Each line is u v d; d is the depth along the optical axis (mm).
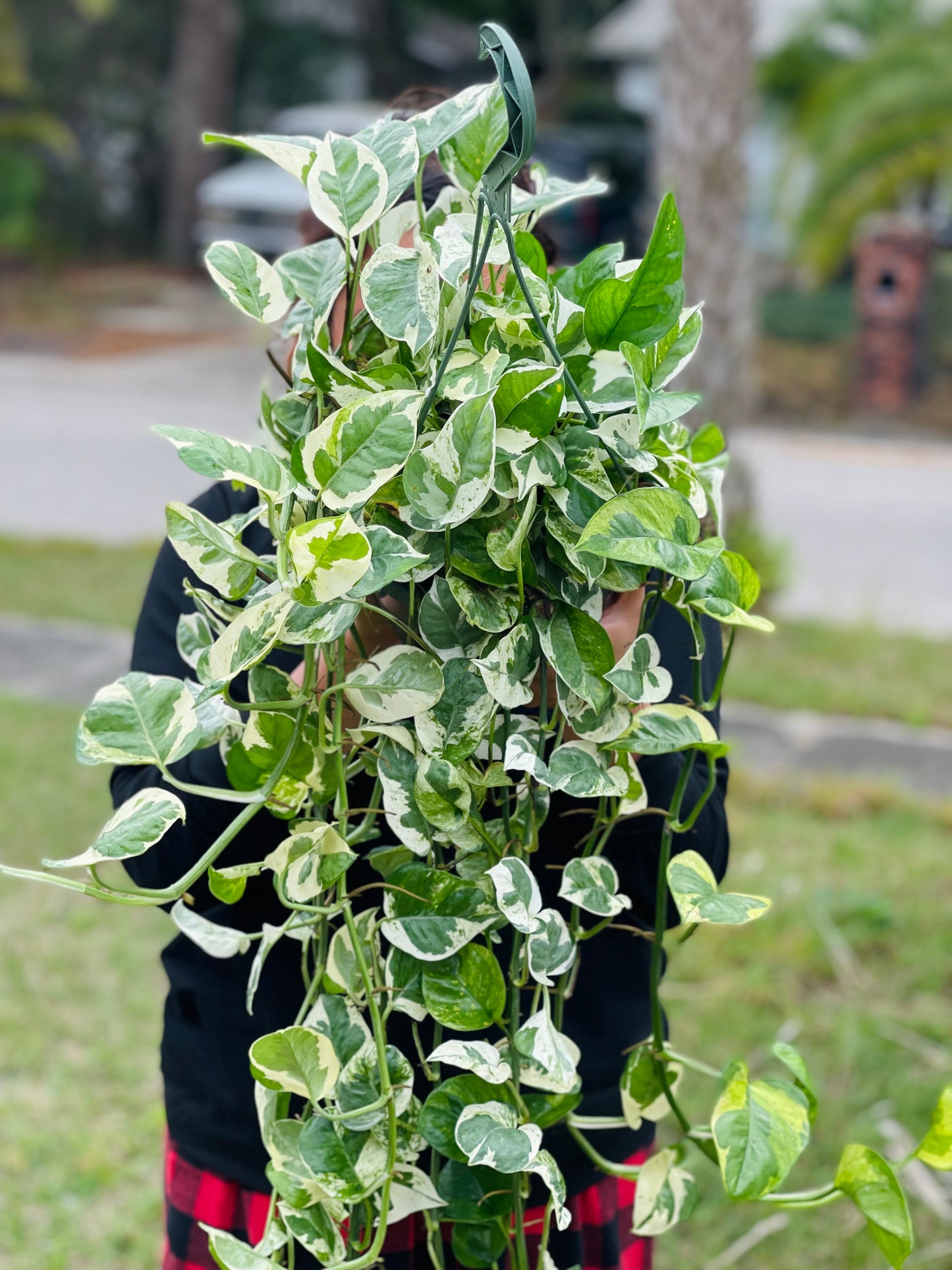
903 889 3615
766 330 13523
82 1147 2674
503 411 951
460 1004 1053
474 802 1058
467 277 998
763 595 6113
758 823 4051
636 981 1360
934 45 11000
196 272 18406
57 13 18594
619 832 1286
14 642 5531
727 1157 1025
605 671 1001
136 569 6605
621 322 1017
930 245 11289
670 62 5621
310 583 895
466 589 989
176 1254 1397
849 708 5031
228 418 10508
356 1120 1047
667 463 1035
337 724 1008
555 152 15773
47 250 17703
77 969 3295
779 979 3191
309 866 1009
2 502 8078
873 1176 1060
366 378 981
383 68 21109
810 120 11523
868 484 9305
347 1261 1059
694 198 5645
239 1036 1336
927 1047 2912
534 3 20656
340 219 976
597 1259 1403
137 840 949
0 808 3977
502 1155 984
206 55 18297
